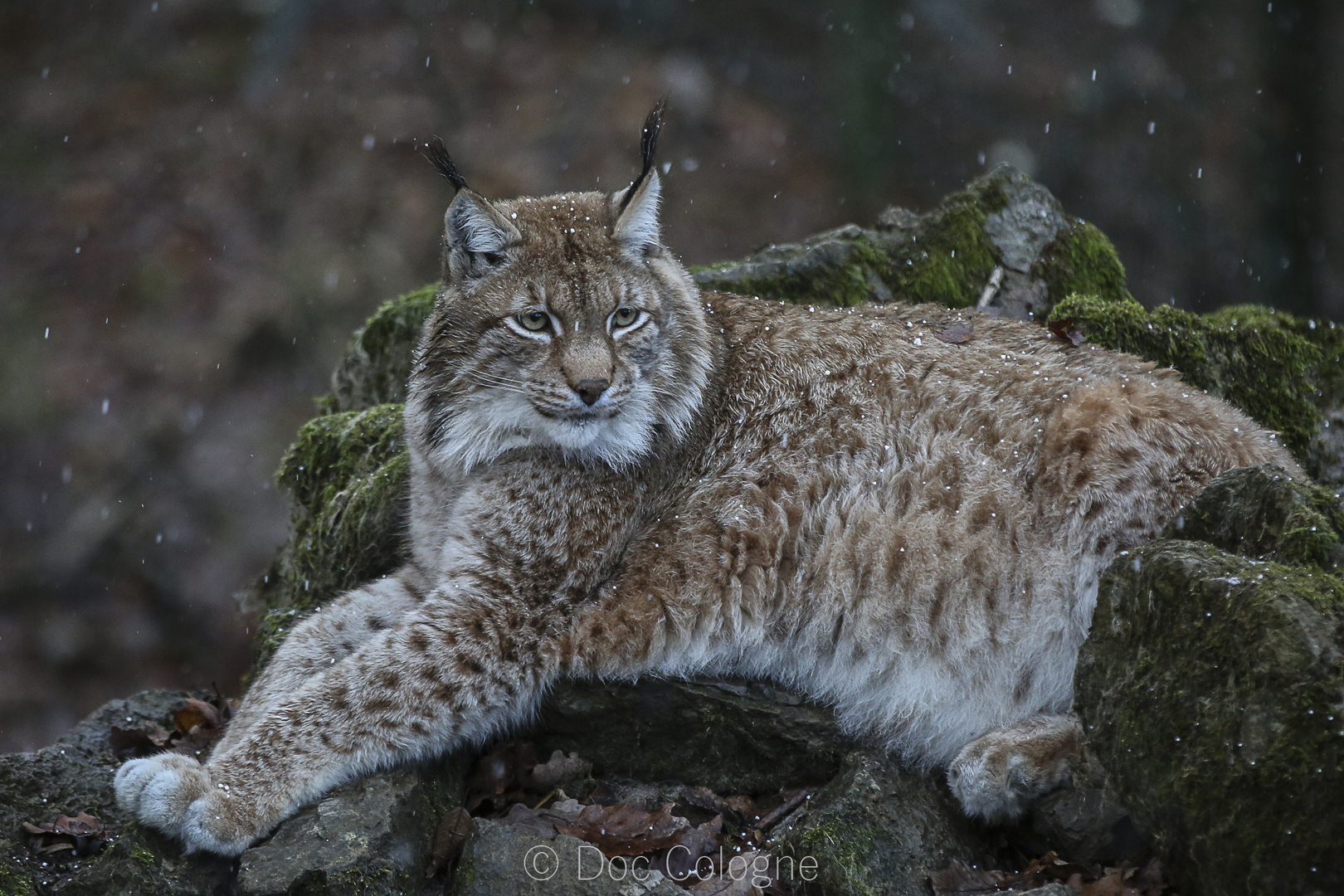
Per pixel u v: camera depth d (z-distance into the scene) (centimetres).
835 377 838
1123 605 657
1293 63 2889
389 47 2872
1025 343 877
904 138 2769
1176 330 1073
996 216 1221
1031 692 767
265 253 2486
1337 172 2872
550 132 2711
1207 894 602
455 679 782
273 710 768
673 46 2973
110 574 2092
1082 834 689
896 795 716
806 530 802
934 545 776
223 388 2297
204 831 721
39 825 783
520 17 2978
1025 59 2958
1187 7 3038
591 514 817
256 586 1154
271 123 2711
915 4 2962
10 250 2505
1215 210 2758
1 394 2280
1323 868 554
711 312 894
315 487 1096
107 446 2217
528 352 811
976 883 677
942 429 803
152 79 2834
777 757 793
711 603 798
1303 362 1098
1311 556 618
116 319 2395
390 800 721
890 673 786
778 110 2864
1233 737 582
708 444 845
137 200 2595
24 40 2944
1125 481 755
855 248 1198
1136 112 2881
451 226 830
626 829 740
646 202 845
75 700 1975
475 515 823
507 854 679
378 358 1196
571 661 796
